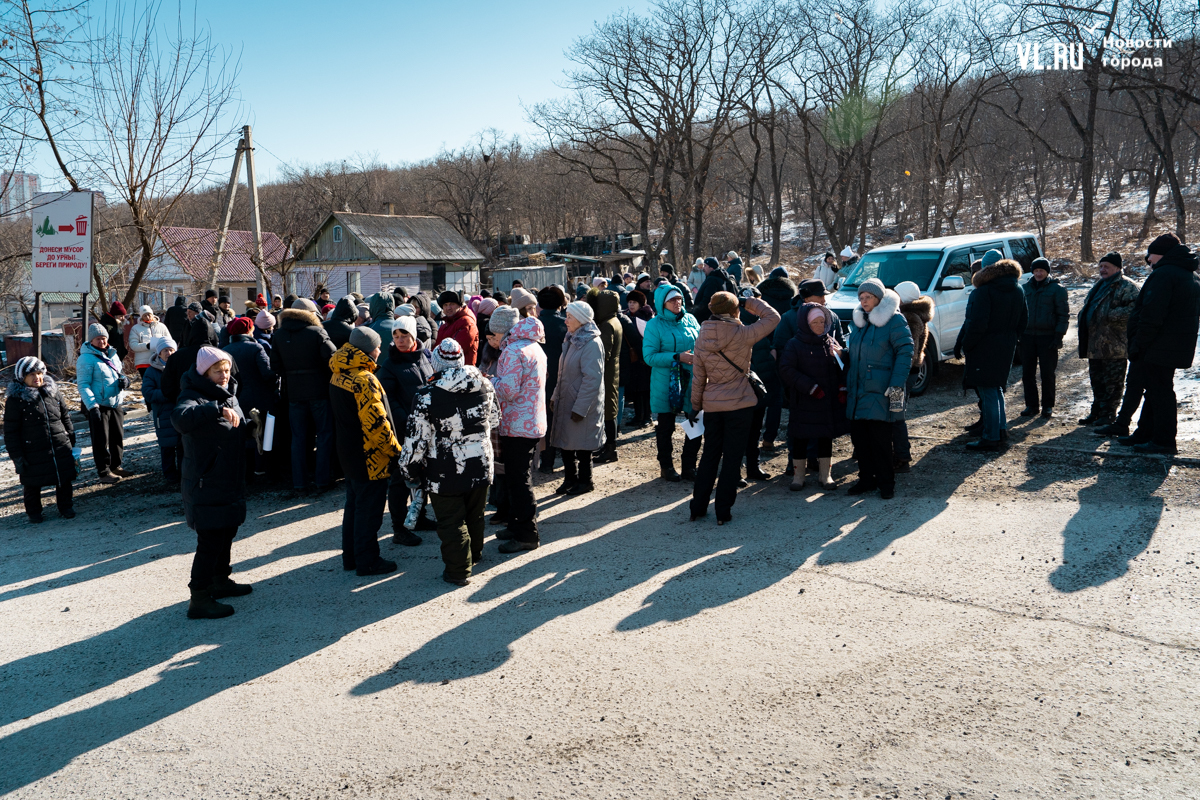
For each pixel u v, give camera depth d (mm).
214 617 4867
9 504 8070
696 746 3209
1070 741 3074
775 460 7867
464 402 5031
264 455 8031
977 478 6586
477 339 7770
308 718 3629
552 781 3049
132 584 5574
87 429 11836
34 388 7164
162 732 3582
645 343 7203
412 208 72375
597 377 6664
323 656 4258
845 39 38438
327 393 7543
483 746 3314
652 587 4879
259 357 7676
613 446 8234
